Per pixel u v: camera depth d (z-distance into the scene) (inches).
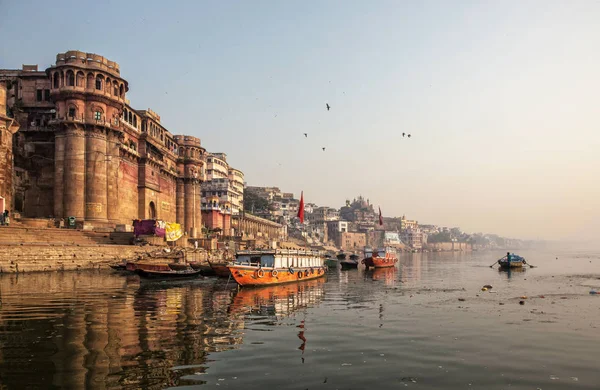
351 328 666.2
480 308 875.4
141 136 2615.7
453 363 490.9
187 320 713.6
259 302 937.5
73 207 2080.5
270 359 494.3
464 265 3085.6
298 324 694.5
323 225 7578.7
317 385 415.8
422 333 635.5
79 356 491.5
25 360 474.3
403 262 3737.7
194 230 3280.0
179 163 3299.7
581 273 2063.2
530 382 434.3
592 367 482.0
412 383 426.0
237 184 5241.1
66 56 2151.8
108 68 2224.4
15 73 2374.5
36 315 734.5
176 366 463.8
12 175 2007.9
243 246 3464.6
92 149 2132.1
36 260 1579.7
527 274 1999.3
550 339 604.1
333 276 1863.9
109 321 692.1
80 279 1359.5
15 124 2012.8
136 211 2576.3
